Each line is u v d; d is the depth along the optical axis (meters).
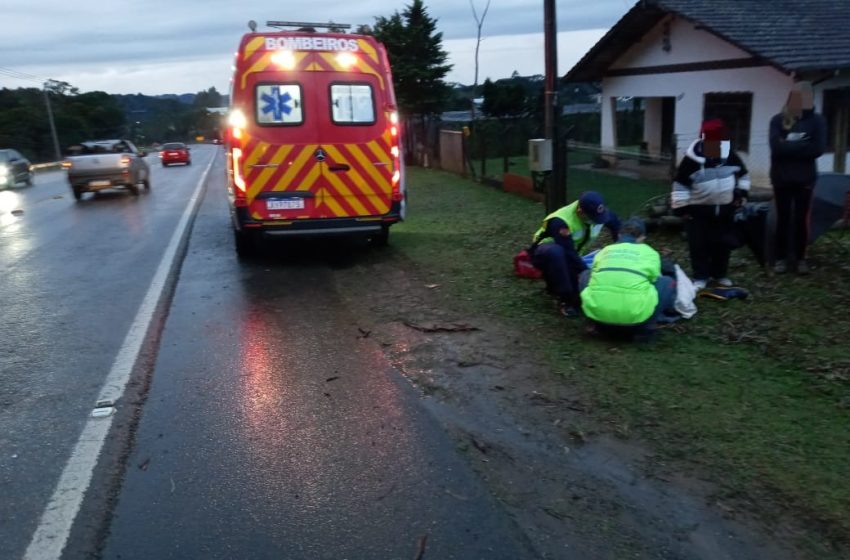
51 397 4.94
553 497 3.59
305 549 3.19
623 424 4.29
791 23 15.77
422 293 7.44
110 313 7.08
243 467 3.91
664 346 5.53
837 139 14.70
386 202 9.23
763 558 3.12
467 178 19.56
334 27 9.72
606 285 5.55
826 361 5.03
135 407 4.73
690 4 16.88
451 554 3.14
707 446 3.99
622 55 20.31
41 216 15.98
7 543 3.26
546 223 6.72
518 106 30.59
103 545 3.23
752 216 7.30
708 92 16.83
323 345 5.89
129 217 15.08
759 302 6.44
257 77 8.73
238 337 6.16
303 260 9.49
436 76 28.97
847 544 3.18
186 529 3.35
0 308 7.40
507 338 5.88
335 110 8.94
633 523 3.38
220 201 17.88
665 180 10.45
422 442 4.17
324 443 4.17
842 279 6.95
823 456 3.84
